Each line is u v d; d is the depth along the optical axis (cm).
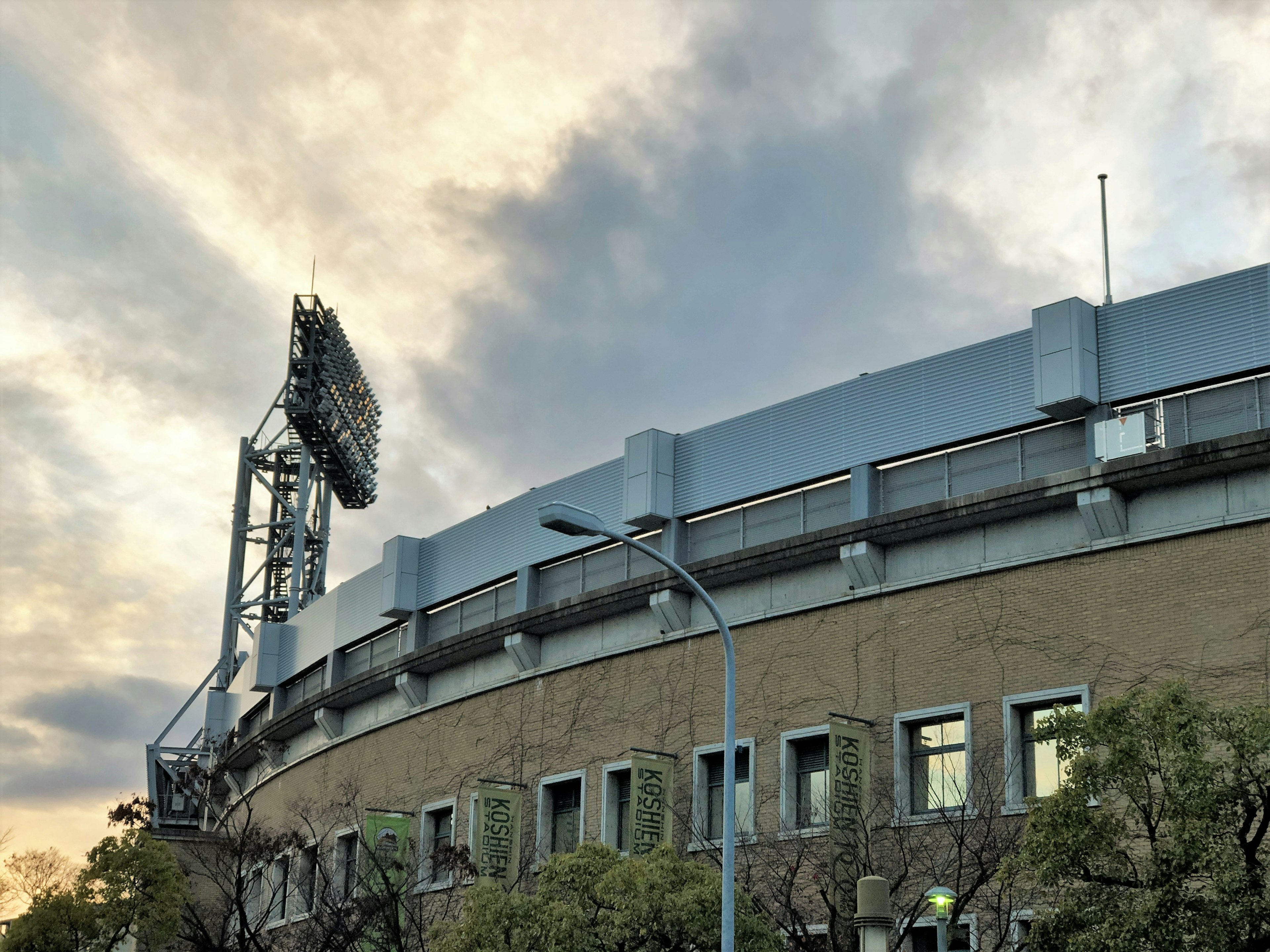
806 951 3108
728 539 4172
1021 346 3622
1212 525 3130
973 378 3700
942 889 2622
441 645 4900
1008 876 2497
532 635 4581
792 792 3697
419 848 4850
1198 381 3325
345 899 4375
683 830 3878
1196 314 3362
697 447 4291
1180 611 3133
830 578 3800
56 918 4672
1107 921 2259
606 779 4197
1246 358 3266
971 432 3662
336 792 5494
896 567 3669
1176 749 2288
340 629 5734
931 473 3766
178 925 4828
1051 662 3300
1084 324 3497
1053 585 3347
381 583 5428
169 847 5300
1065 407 3466
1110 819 2366
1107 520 3266
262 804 6366
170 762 7869
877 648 3625
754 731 3822
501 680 4691
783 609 3853
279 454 9350
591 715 4319
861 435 3884
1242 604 3052
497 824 4356
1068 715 2439
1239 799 2253
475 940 3109
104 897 4731
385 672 5178
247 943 4988
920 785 3475
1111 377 3456
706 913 2934
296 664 6156
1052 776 3259
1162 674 3117
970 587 3494
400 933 4075
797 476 3997
